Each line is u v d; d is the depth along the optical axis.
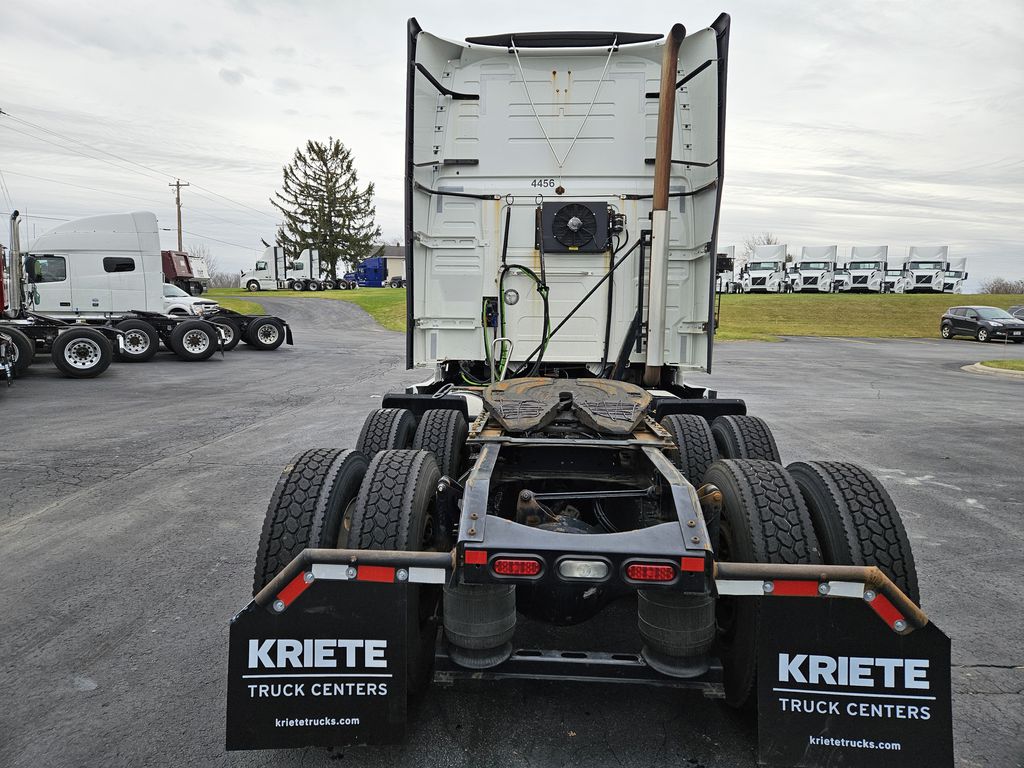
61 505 5.43
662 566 2.16
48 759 2.45
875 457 7.54
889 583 2.12
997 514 5.49
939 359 21.33
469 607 2.49
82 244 17.45
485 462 2.83
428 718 2.72
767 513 2.47
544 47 5.24
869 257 50.69
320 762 2.45
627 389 4.05
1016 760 2.49
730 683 2.58
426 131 5.19
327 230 66.50
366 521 2.54
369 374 15.02
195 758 2.47
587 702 2.83
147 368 15.82
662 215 4.79
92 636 3.34
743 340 28.02
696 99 5.10
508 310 5.40
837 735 2.14
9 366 12.11
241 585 3.94
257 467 6.70
